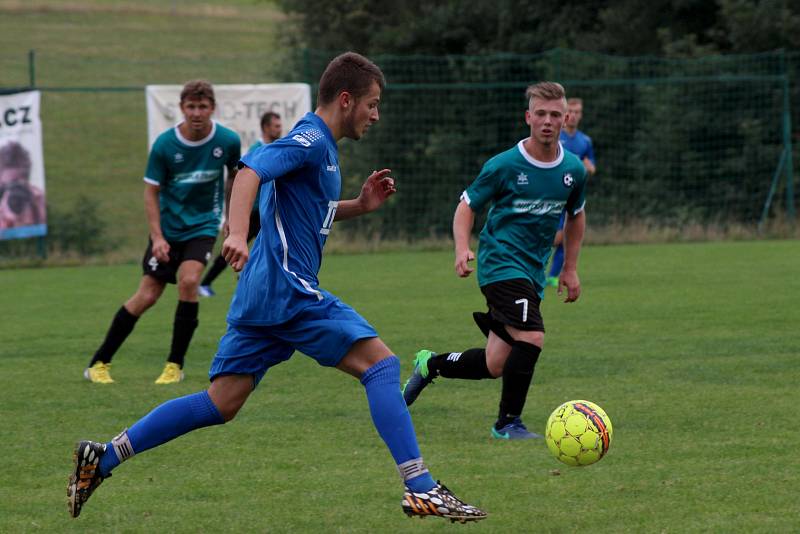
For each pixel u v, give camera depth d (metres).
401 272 40.19
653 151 55.91
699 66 55.91
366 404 18.81
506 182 16.55
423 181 57.41
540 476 14.02
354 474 14.28
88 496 11.96
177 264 21.44
